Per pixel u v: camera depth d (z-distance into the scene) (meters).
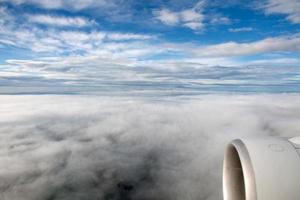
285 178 3.53
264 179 3.55
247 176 3.64
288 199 3.45
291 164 3.64
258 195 3.51
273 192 3.48
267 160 3.70
